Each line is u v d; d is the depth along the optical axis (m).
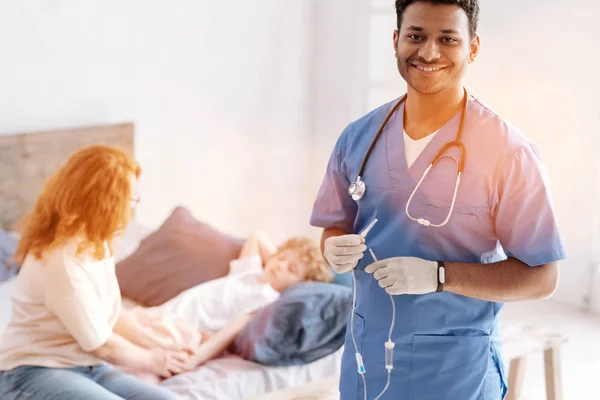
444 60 1.45
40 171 3.46
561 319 3.71
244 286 2.81
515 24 3.71
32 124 3.49
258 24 4.11
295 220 4.51
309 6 4.28
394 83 4.11
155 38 3.78
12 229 3.44
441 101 1.54
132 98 3.76
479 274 1.47
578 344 3.47
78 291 2.07
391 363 1.59
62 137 3.50
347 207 1.75
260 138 4.25
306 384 2.19
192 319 2.69
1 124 3.41
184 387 2.32
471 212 1.51
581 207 3.72
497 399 1.62
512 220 1.48
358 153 1.67
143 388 2.16
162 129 3.89
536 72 3.70
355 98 4.23
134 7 3.68
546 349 2.52
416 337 1.57
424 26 1.44
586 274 3.79
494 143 1.50
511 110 3.79
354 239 1.53
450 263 1.47
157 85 3.83
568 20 3.57
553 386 2.54
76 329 2.08
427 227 1.54
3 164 3.36
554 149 3.72
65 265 2.06
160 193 3.95
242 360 2.52
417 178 1.56
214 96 4.04
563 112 3.65
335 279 2.87
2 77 3.38
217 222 4.19
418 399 1.59
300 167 4.45
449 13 1.43
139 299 3.05
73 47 3.54
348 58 4.21
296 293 2.58
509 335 2.53
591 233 3.73
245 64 4.11
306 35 4.31
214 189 4.14
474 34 1.49
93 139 3.60
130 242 3.45
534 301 3.92
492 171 1.49
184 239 3.18
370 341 1.62
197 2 3.87
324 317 2.53
